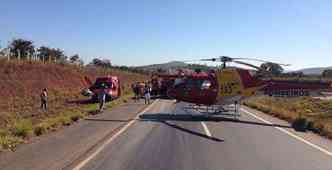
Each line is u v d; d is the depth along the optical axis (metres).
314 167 9.95
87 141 12.36
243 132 16.27
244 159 10.58
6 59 43.50
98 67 81.88
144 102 33.59
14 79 38.72
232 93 23.33
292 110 32.31
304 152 12.03
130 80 86.44
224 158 10.62
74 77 56.16
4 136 11.94
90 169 8.80
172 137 14.20
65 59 66.31
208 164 9.77
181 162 9.88
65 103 31.14
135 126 16.95
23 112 23.91
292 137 15.27
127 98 37.44
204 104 23.70
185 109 25.78
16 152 10.21
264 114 25.55
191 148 11.98
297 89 24.19
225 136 14.94
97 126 16.30
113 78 35.47
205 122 19.67
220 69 23.50
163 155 10.70
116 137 13.62
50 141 12.11
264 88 24.16
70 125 16.48
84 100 34.66
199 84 23.61
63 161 9.38
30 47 65.94
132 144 12.33
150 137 14.02
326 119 23.75
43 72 47.59
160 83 42.69
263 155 11.27
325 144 13.79
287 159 10.83
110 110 24.80
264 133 16.17
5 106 26.97
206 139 13.99
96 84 34.25
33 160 9.31
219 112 23.80
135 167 9.16
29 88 38.56
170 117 21.53
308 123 18.61
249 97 23.94
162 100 37.00
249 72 23.83
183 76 24.62
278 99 48.09
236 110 23.83
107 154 10.56
